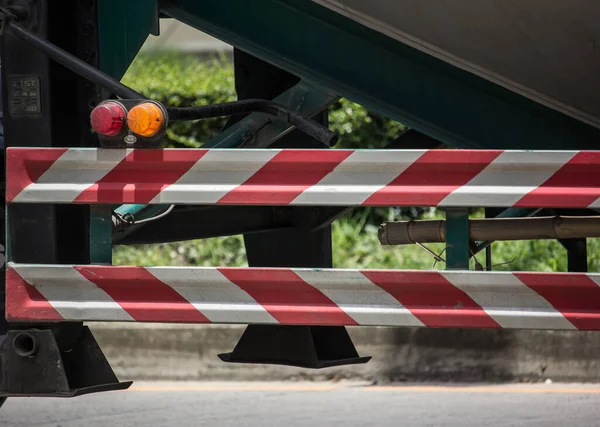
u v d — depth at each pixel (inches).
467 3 242.5
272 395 457.7
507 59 256.1
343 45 280.2
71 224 255.6
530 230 245.4
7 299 233.3
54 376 241.3
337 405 430.9
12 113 253.8
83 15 265.3
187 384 490.9
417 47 265.7
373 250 665.0
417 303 222.2
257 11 284.4
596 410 415.5
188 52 804.6
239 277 226.2
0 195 286.0
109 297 230.8
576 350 480.4
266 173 225.5
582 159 216.8
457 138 279.3
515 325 218.8
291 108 292.5
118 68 271.7
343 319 223.5
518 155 218.5
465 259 232.5
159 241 313.4
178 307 228.5
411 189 221.6
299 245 319.3
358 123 716.7
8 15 248.2
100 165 229.5
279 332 298.4
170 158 227.0
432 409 420.5
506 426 384.8
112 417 405.4
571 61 248.4
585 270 293.4
